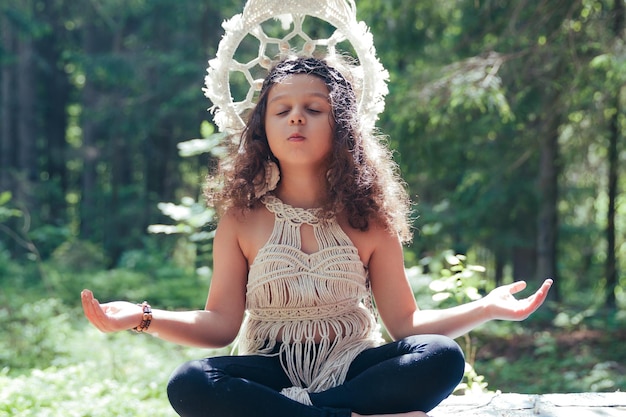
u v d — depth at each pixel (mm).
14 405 3938
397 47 9383
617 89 7848
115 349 6484
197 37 16922
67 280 11594
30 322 7473
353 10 2902
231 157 2826
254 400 2311
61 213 20250
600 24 7496
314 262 2549
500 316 2502
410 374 2340
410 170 8805
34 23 16562
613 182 10062
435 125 8359
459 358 2393
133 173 22438
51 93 21188
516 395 3203
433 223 10773
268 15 2902
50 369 5180
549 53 7848
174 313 2498
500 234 11633
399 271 2693
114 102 18766
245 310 2725
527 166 10703
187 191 20906
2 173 17922
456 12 9195
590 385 6660
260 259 2568
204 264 8484
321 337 2566
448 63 8812
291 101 2596
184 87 17016
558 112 8156
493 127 8648
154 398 4660
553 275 10547
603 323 9141
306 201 2672
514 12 7812
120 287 11125
